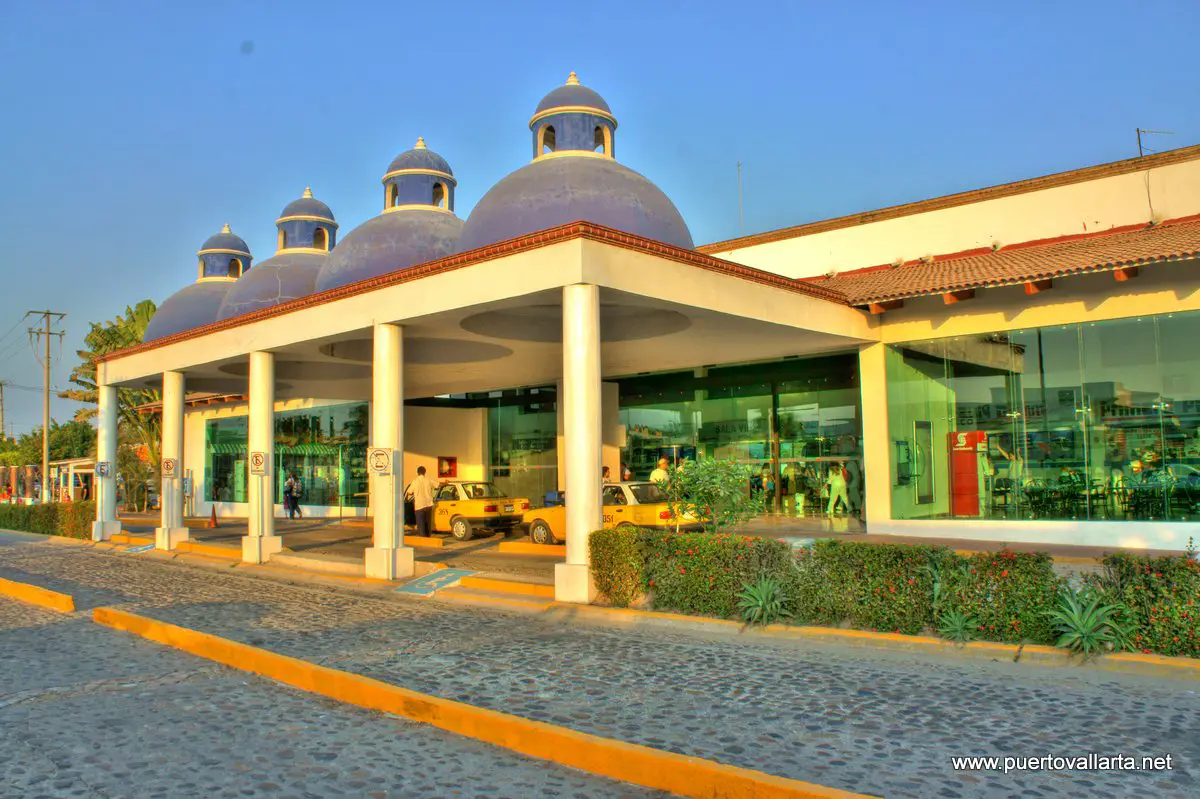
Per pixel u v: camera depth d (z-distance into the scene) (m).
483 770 5.75
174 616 11.78
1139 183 17.48
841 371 21.08
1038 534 16.55
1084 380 16.23
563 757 5.90
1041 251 17.78
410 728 6.69
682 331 16.97
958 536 17.50
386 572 14.57
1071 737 6.06
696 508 12.10
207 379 25.72
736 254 23.27
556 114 16.95
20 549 23.38
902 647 8.76
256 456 18.11
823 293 16.89
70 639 10.39
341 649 9.41
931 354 18.19
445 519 22.33
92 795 5.27
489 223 15.50
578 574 11.72
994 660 8.23
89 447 65.62
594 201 15.27
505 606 12.14
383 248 18.81
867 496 18.89
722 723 6.47
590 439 11.89
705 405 23.72
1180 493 15.12
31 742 6.31
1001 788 5.18
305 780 5.53
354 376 24.19
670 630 10.16
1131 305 15.62
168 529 21.31
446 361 21.55
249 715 7.04
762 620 9.75
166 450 21.44
